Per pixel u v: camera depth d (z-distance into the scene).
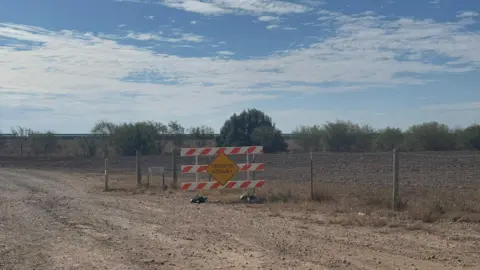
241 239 13.70
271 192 22.94
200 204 21.69
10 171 46.44
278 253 11.98
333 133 58.06
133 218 17.69
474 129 54.88
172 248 12.69
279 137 61.34
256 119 62.81
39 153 66.94
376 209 18.27
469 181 28.77
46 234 14.70
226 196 23.64
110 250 12.54
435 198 18.03
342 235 14.18
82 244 13.27
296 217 17.58
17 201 22.95
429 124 55.44
